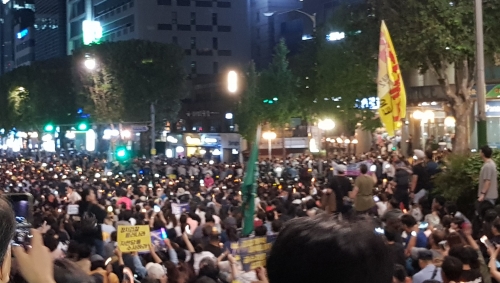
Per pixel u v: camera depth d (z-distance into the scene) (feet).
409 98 130.00
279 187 74.95
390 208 44.45
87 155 228.84
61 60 263.90
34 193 88.28
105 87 215.72
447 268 21.12
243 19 348.18
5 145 378.94
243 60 347.56
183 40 337.72
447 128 140.26
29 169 148.36
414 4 85.10
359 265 6.81
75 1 412.98
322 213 7.67
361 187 44.19
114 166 157.58
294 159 150.82
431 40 84.69
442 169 52.29
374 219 7.84
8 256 6.94
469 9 83.61
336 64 131.75
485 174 41.86
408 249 30.96
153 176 114.21
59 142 316.40
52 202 71.87
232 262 23.97
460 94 95.20
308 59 167.02
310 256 6.85
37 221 49.65
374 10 93.35
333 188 44.70
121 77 217.15
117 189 83.87
